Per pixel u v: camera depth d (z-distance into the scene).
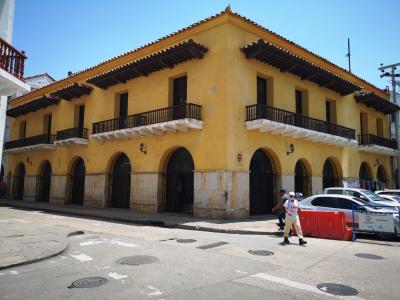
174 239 10.10
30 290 5.25
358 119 24.70
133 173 19.14
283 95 18.22
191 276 5.98
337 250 8.71
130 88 20.22
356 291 5.35
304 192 19.73
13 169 29.72
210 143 15.62
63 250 8.06
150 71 18.81
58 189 24.56
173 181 17.77
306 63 17.55
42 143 25.08
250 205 16.45
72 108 24.45
